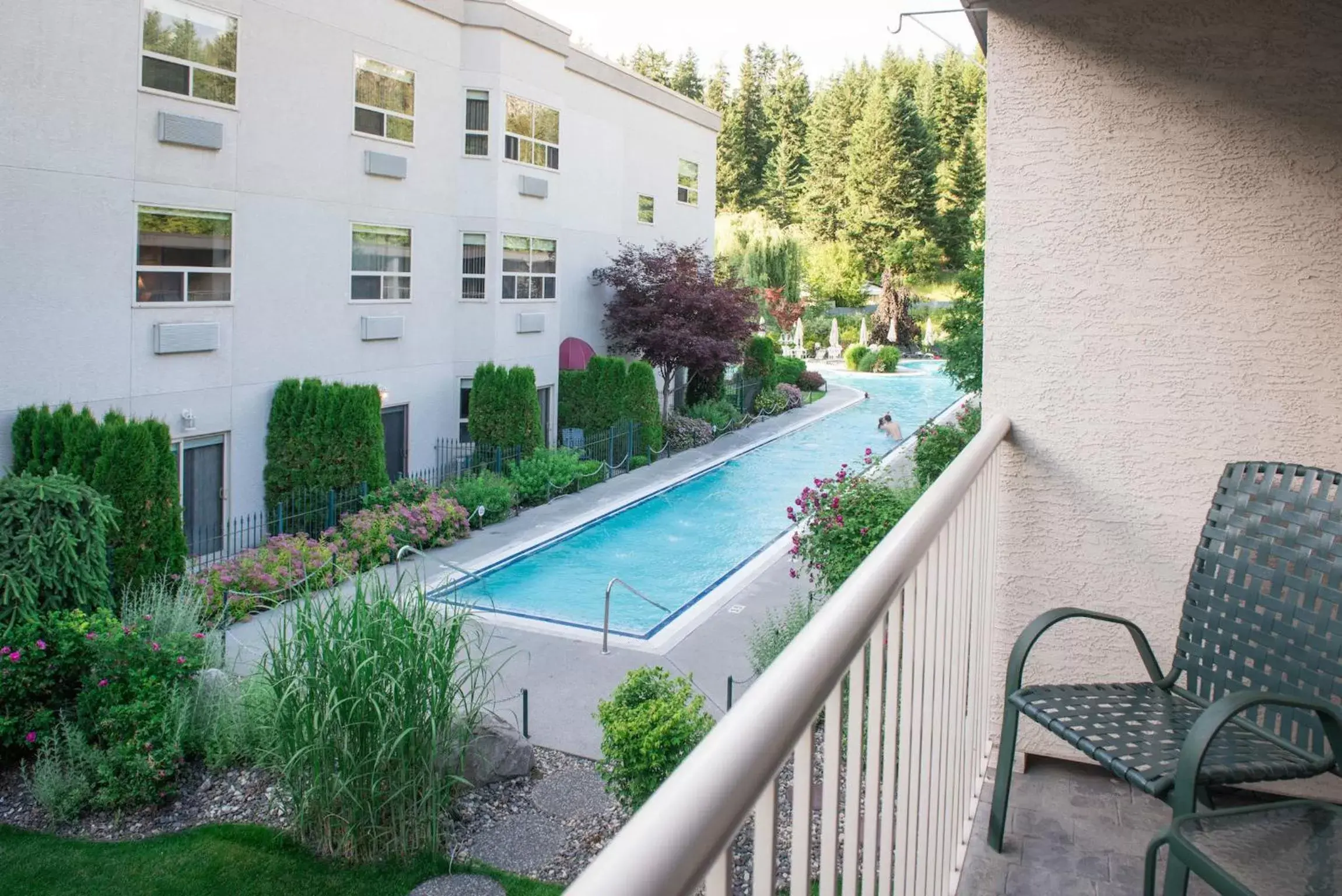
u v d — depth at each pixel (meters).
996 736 3.21
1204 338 3.04
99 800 8.01
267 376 15.95
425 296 19.42
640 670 7.95
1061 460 3.21
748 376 33.12
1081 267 3.15
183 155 14.30
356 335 17.75
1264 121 2.94
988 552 2.88
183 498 14.79
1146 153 3.06
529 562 16.44
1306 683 2.18
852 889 1.26
